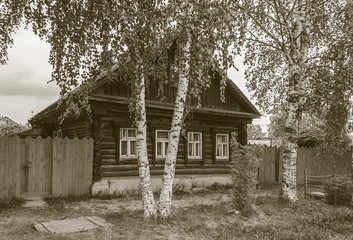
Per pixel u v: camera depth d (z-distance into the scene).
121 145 14.26
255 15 13.24
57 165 12.35
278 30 14.48
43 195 12.12
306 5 12.07
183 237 7.43
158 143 15.49
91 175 13.12
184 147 16.11
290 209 10.57
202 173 16.59
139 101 8.83
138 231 7.72
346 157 20.50
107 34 8.67
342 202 11.60
